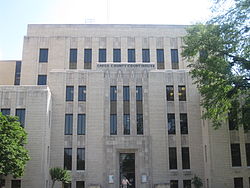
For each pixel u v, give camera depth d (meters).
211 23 28.83
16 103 36.47
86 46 46.72
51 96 39.53
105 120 39.41
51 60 46.00
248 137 37.78
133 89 40.56
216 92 29.31
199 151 39.69
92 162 38.09
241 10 27.17
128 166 38.94
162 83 40.91
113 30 48.03
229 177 36.41
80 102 40.03
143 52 46.97
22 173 31.19
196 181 37.84
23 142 32.62
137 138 38.88
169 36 48.00
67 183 37.44
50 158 38.25
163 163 38.41
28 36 46.66
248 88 27.75
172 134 39.81
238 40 27.58
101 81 40.59
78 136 39.00
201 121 40.41
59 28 48.00
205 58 28.97
